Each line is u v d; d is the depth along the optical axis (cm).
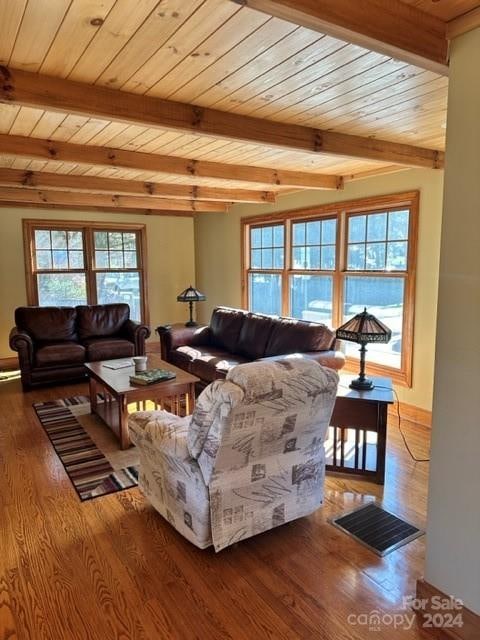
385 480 295
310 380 213
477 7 149
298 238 538
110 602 191
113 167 347
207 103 240
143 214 702
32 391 497
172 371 397
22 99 199
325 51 181
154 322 730
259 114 260
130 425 257
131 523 249
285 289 556
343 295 478
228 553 223
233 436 198
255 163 396
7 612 186
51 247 639
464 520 168
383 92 227
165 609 187
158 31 165
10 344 490
